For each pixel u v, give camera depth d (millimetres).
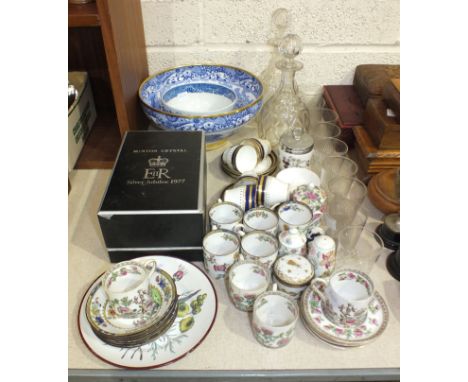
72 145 936
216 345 623
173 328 627
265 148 939
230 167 933
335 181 891
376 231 828
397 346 631
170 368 590
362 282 650
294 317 594
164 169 763
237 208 777
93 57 1058
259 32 1055
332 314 627
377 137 896
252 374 591
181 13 1021
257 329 602
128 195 704
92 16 759
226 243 724
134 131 870
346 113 1015
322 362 606
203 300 663
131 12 904
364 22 1043
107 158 976
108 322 610
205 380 599
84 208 872
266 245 725
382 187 853
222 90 1075
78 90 984
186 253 740
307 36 1067
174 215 677
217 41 1069
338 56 1100
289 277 667
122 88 846
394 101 872
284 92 1037
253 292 634
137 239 711
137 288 598
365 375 599
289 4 1014
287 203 771
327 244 693
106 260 760
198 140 846
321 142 978
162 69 1110
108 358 583
